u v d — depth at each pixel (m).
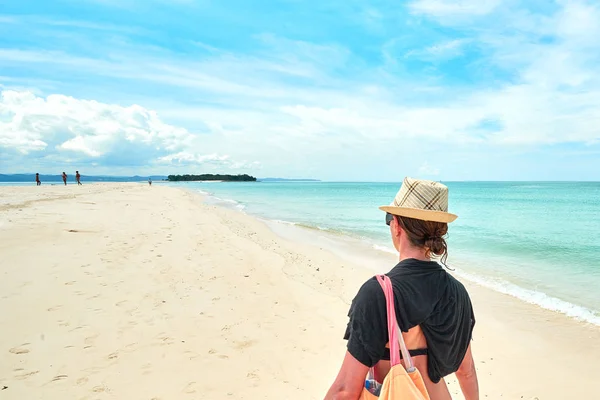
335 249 12.20
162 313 5.37
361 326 1.26
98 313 5.16
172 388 3.67
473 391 1.62
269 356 4.45
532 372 4.66
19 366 3.83
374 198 49.06
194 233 11.88
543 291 7.84
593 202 42.12
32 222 10.97
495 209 32.28
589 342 5.48
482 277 8.96
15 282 6.00
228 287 6.79
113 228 11.33
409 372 1.20
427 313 1.27
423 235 1.40
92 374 3.79
